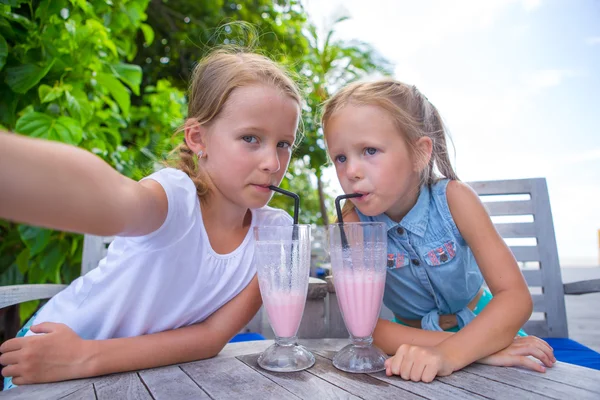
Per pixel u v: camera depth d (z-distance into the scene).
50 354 0.74
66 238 2.05
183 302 1.00
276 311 0.84
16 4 1.72
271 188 0.96
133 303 0.96
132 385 0.71
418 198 1.22
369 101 1.03
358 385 0.70
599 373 0.77
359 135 1.01
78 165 0.47
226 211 1.04
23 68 1.81
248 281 1.06
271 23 4.94
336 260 0.87
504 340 0.86
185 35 4.25
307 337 1.33
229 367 0.82
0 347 0.75
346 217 1.28
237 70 0.97
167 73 4.60
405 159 1.06
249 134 0.93
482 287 1.55
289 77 1.08
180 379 0.75
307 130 4.63
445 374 0.76
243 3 4.85
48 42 1.86
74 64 1.97
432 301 1.31
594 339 3.46
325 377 0.75
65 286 1.37
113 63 2.34
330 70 5.22
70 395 0.67
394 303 1.38
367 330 0.84
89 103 2.01
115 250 1.02
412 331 0.97
